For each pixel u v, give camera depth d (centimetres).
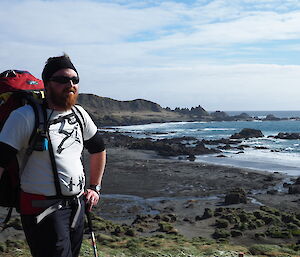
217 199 3281
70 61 275
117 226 2258
